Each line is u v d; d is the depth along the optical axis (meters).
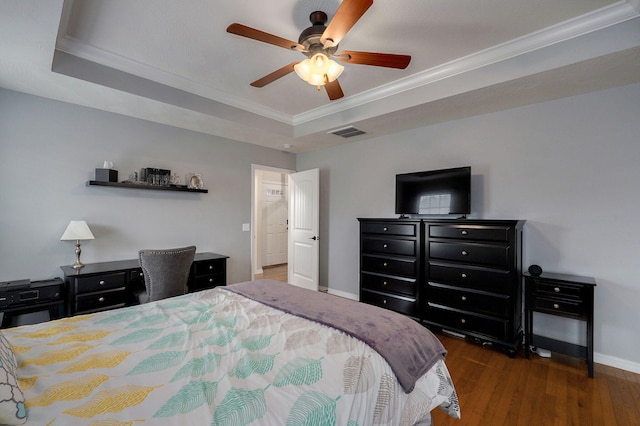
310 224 4.64
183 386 1.01
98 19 1.97
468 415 1.86
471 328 2.78
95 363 1.16
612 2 1.82
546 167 2.72
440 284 2.97
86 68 2.34
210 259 3.42
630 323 2.36
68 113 2.80
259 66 2.60
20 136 2.56
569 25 2.00
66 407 0.88
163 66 2.61
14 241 2.55
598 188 2.48
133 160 3.21
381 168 3.95
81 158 2.88
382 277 3.41
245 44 2.27
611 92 2.42
